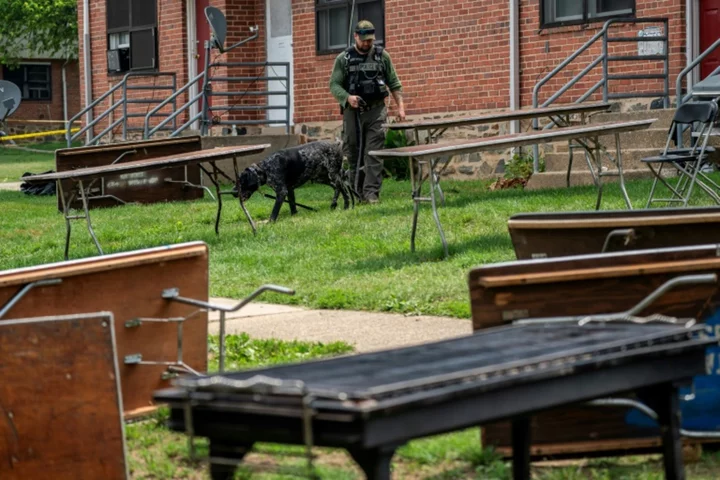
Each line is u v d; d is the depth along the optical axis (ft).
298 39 104.68
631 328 21.34
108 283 28.45
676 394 20.83
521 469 22.82
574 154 74.33
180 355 29.25
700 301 24.23
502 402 17.75
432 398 16.46
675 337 20.48
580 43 81.97
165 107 119.14
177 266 29.45
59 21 202.18
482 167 87.61
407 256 50.72
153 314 29.09
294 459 25.39
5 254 64.59
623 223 28.43
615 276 23.72
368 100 69.92
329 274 48.85
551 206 58.70
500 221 56.39
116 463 23.85
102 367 23.85
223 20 98.27
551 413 24.31
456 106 90.58
